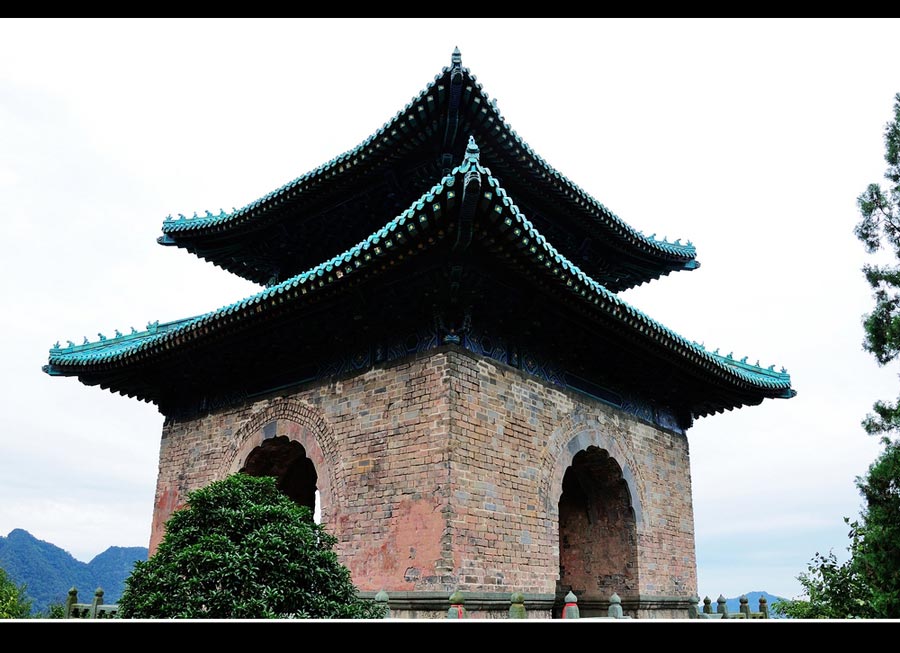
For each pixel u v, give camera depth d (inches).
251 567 488.7
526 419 733.3
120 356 898.7
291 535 524.7
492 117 740.7
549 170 831.1
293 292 696.4
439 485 632.4
